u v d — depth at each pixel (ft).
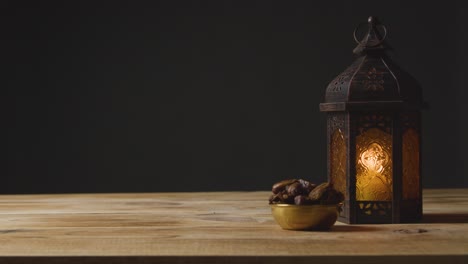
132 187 17.34
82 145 17.28
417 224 4.93
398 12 16.93
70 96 17.24
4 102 17.21
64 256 3.85
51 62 17.19
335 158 5.20
